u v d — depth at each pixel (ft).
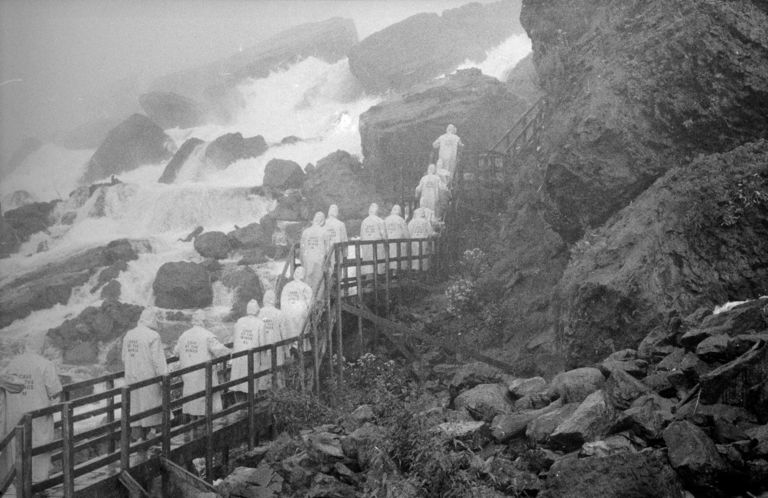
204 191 111.04
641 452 23.47
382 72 141.69
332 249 57.88
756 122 44.80
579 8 63.82
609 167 47.44
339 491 29.91
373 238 69.56
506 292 59.72
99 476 35.24
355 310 58.39
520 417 30.50
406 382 51.42
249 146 131.34
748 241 37.76
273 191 110.01
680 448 23.82
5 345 81.92
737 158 40.81
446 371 54.44
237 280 88.79
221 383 45.62
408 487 26.43
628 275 38.99
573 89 54.90
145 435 41.68
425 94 109.09
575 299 40.88
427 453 27.22
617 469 23.31
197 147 130.93
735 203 38.32
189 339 44.16
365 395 45.06
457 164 81.87
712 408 25.77
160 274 87.61
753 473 23.06
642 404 27.25
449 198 77.87
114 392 34.94
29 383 35.65
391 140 101.91
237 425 43.24
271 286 90.58
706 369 27.48
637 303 38.19
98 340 81.51
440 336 59.82
